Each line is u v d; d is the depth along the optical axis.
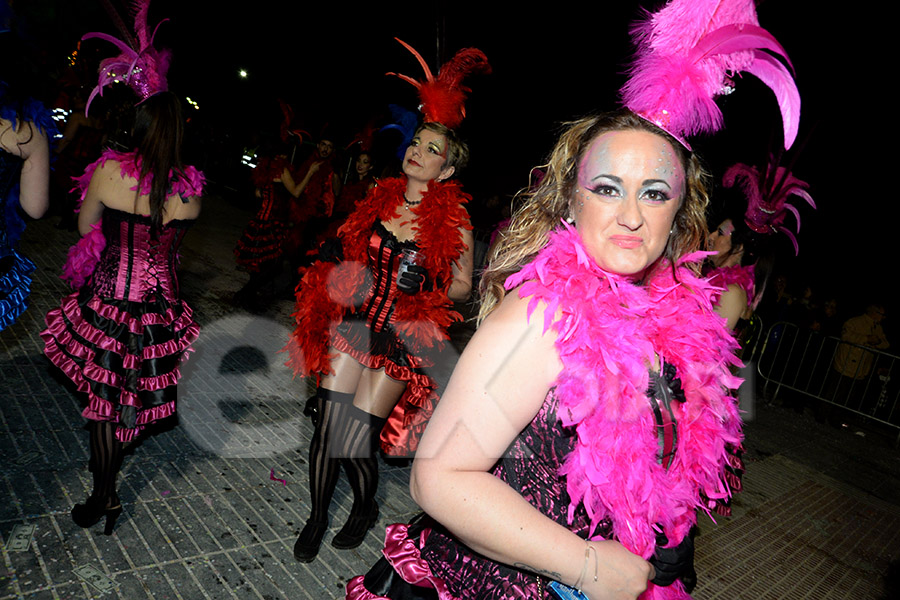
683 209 1.36
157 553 2.40
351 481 2.69
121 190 2.37
